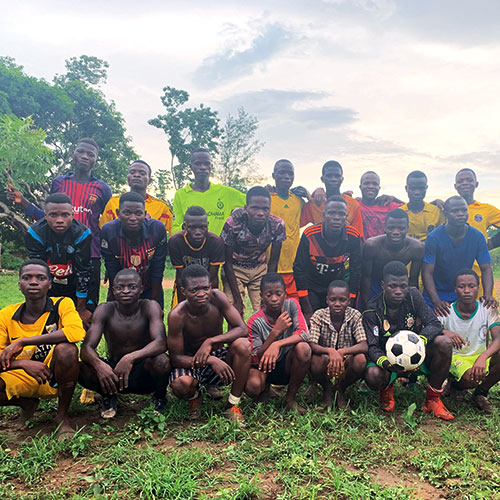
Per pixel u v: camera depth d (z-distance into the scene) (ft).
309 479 10.92
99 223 21.47
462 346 16.80
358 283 19.79
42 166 67.21
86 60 118.73
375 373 15.62
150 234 18.02
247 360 14.56
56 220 15.88
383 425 14.20
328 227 18.90
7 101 91.40
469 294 16.74
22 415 14.38
